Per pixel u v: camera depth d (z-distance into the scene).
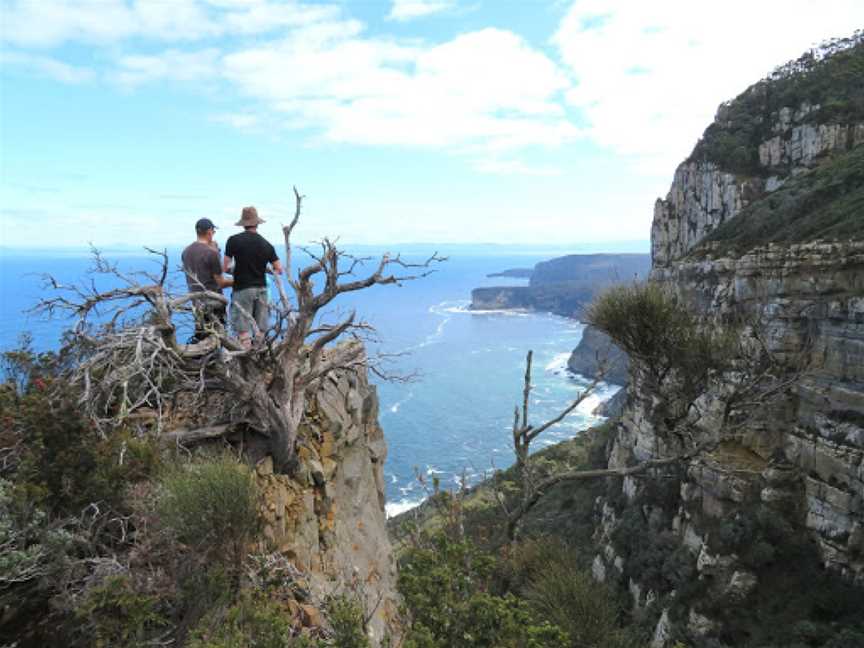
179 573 4.74
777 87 72.25
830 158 58.66
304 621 5.46
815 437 31.56
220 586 4.75
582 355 167.12
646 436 44.97
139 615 4.13
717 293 44.41
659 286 8.38
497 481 9.64
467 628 3.71
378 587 7.80
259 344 6.76
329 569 7.00
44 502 4.81
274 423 6.90
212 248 7.94
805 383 32.53
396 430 118.06
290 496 6.95
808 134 61.12
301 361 8.02
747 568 31.17
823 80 65.62
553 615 5.82
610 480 51.41
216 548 5.13
